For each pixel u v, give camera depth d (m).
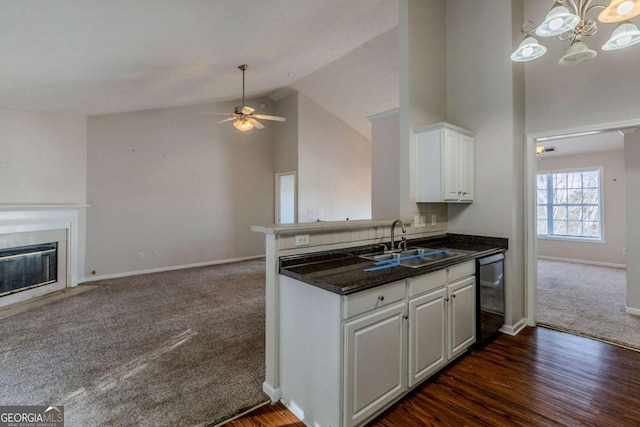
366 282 1.71
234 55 3.92
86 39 2.49
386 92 6.55
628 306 3.54
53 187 4.68
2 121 4.19
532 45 2.06
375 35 4.86
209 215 6.56
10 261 4.01
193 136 6.32
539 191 7.18
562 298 4.10
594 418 1.84
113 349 2.72
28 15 2.00
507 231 3.10
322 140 7.59
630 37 1.78
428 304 2.15
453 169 3.04
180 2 2.30
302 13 3.30
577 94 2.98
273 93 7.23
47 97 3.78
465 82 3.40
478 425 1.79
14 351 2.68
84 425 1.78
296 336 1.91
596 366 2.42
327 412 1.70
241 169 7.08
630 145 3.51
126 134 5.48
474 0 3.34
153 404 1.97
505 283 3.08
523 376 2.28
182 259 6.18
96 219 5.18
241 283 4.99
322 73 6.24
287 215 7.95
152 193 5.79
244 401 2.02
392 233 2.67
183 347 2.76
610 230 6.20
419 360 2.10
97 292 4.47
